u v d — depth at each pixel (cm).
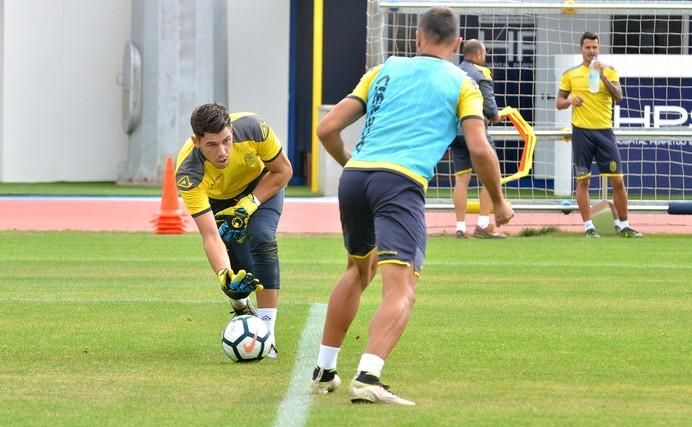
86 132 6438
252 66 6300
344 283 1659
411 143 1567
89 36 6394
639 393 1675
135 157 6116
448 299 2677
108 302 2622
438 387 1712
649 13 4484
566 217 4975
